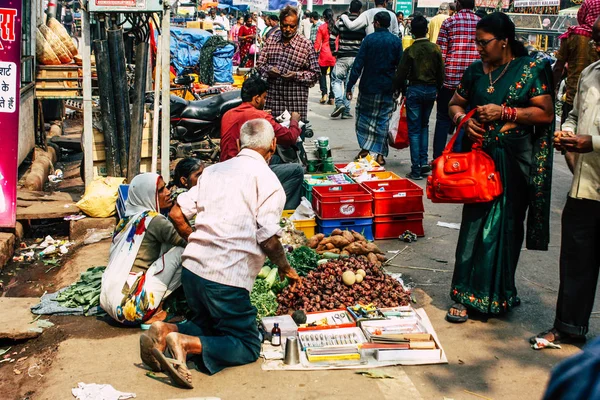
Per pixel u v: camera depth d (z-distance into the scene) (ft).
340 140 35.14
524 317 15.38
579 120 13.25
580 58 22.54
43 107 35.14
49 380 12.71
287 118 20.81
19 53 19.22
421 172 27.48
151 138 24.88
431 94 26.37
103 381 12.58
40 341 14.37
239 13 81.87
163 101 23.20
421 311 15.30
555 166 30.32
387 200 20.24
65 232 22.11
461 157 14.38
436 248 19.86
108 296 14.52
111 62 22.02
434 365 13.29
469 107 15.30
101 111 22.38
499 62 14.56
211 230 12.57
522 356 13.65
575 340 14.19
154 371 12.88
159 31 22.58
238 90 29.94
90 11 20.98
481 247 14.75
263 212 12.66
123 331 14.58
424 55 25.94
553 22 56.49
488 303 14.83
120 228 15.15
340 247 18.06
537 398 12.12
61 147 32.96
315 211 20.51
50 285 17.75
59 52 27.91
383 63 27.73
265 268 15.78
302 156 24.70
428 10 98.07
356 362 13.19
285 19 23.67
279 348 13.64
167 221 14.56
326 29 47.16
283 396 12.03
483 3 64.90
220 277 12.46
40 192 23.16
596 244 13.51
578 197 13.21
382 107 28.35
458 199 14.32
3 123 19.47
